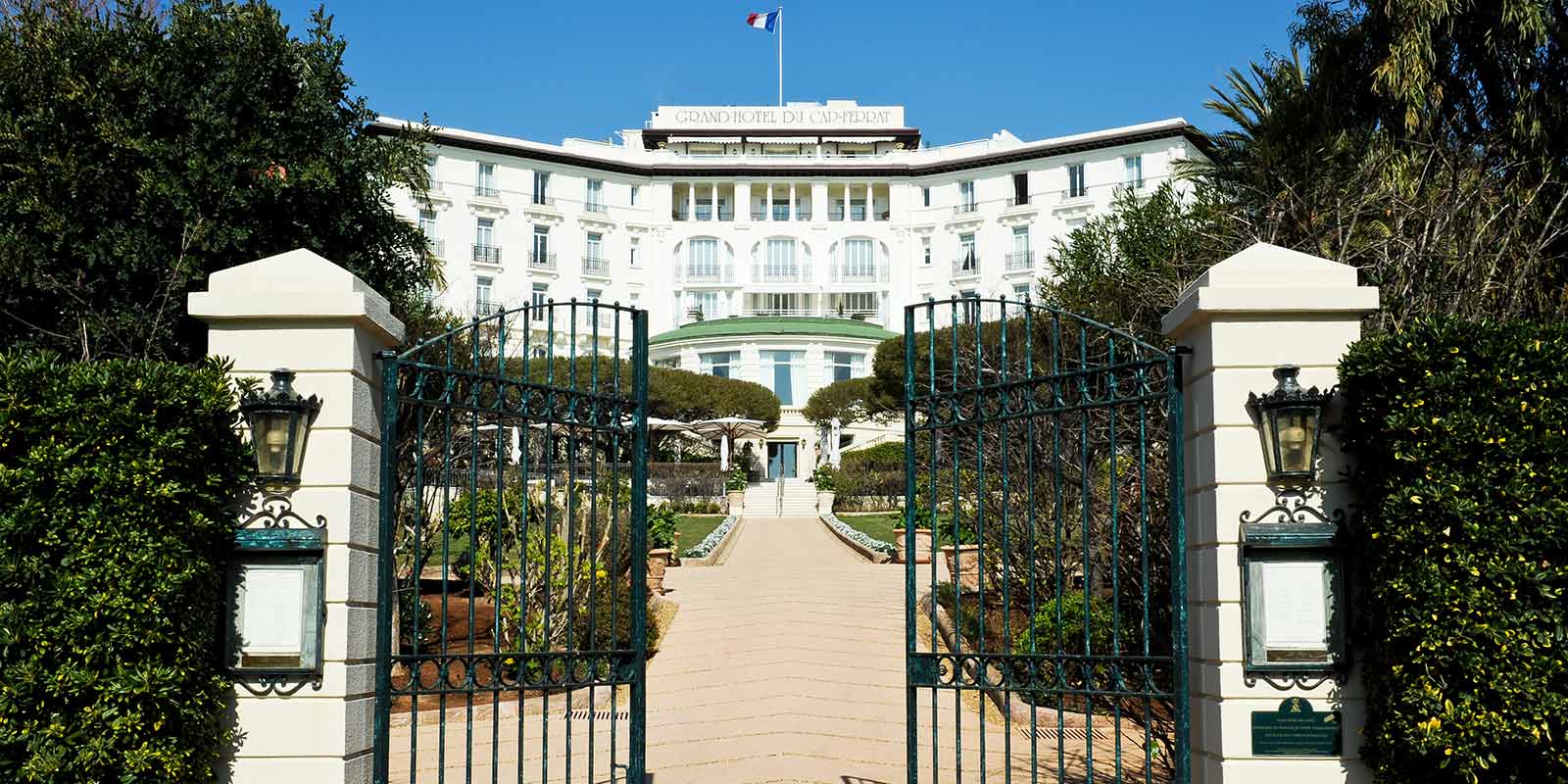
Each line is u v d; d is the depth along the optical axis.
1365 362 5.38
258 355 5.76
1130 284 12.58
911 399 6.62
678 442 49.69
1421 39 12.16
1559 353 5.19
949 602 15.22
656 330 62.12
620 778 8.14
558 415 6.34
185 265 10.47
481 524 12.77
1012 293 58.72
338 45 11.89
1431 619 5.09
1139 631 10.15
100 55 10.80
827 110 67.00
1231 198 14.27
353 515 5.75
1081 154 57.78
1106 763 8.94
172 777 5.21
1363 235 9.70
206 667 5.49
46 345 10.48
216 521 5.48
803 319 58.03
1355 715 5.50
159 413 5.38
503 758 9.54
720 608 17.06
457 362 13.49
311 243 11.31
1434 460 5.19
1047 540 12.23
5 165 10.29
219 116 10.78
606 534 12.78
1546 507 5.05
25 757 5.16
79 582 5.13
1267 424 5.52
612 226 61.34
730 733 10.07
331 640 5.66
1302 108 13.70
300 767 5.59
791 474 56.97
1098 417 11.16
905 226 62.41
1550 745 5.00
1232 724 5.52
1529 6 11.97
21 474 5.18
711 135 65.69
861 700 11.27
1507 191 10.12
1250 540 5.52
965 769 8.90
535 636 12.08
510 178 58.69
